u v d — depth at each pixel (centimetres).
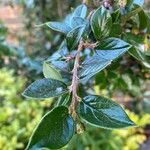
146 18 11
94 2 11
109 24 10
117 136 44
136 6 11
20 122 43
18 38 40
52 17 33
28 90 9
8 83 45
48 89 9
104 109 8
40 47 34
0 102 45
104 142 42
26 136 41
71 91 8
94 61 9
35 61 27
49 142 8
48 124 8
